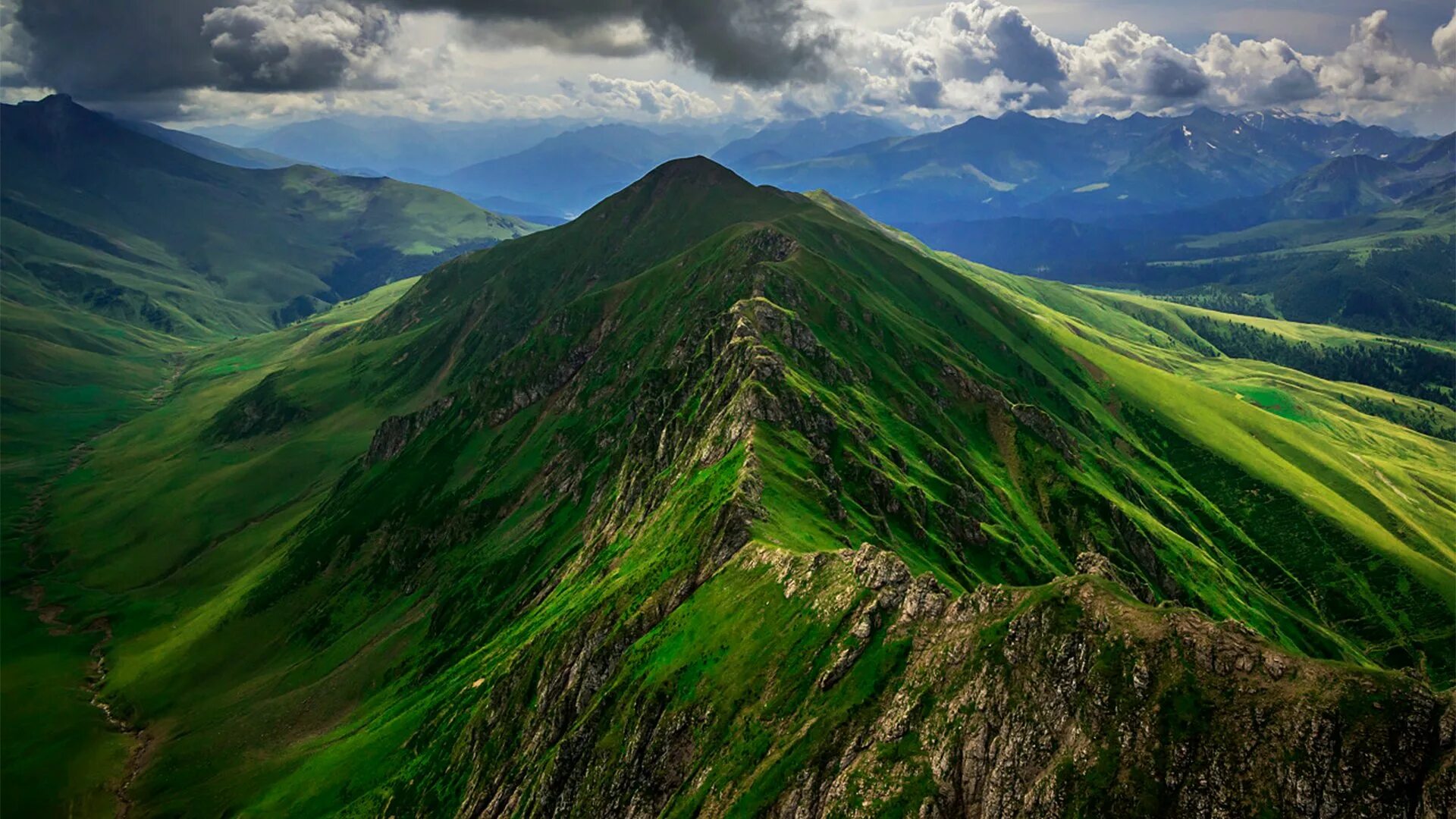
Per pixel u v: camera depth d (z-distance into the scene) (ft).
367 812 458.91
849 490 509.35
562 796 334.24
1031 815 200.85
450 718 491.31
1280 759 184.75
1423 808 169.68
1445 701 179.32
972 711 226.58
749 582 347.36
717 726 291.38
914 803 217.15
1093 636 220.02
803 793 241.35
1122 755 198.49
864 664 266.16
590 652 400.06
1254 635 209.36
